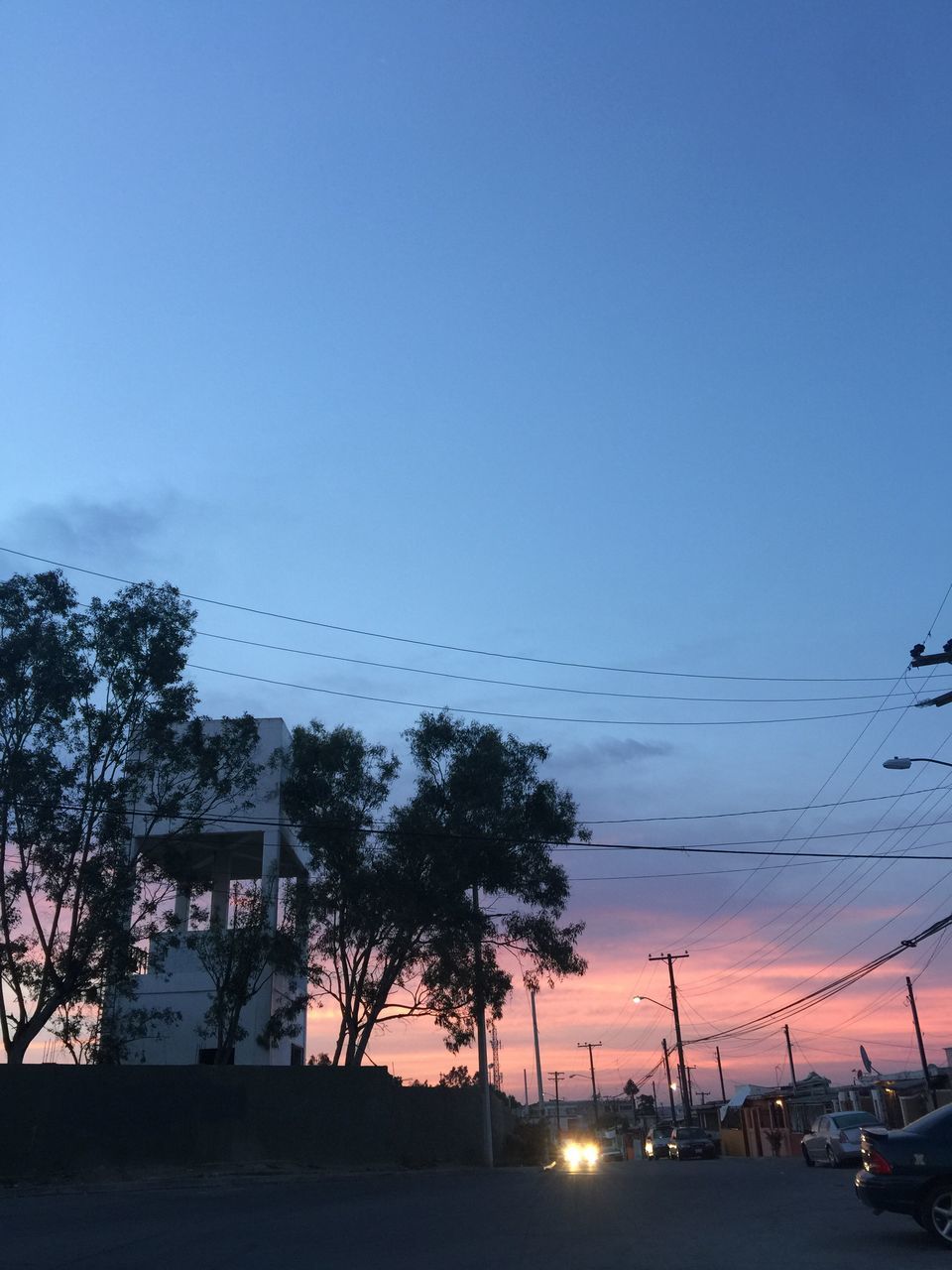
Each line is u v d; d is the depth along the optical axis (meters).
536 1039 76.00
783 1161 37.31
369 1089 33.00
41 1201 20.67
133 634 29.36
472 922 35.38
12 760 27.78
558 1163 43.69
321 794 35.94
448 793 36.88
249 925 34.53
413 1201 20.14
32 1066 26.00
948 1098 41.94
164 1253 12.85
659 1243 13.09
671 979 66.69
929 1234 12.45
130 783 29.45
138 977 36.28
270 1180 26.45
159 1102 27.77
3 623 28.20
